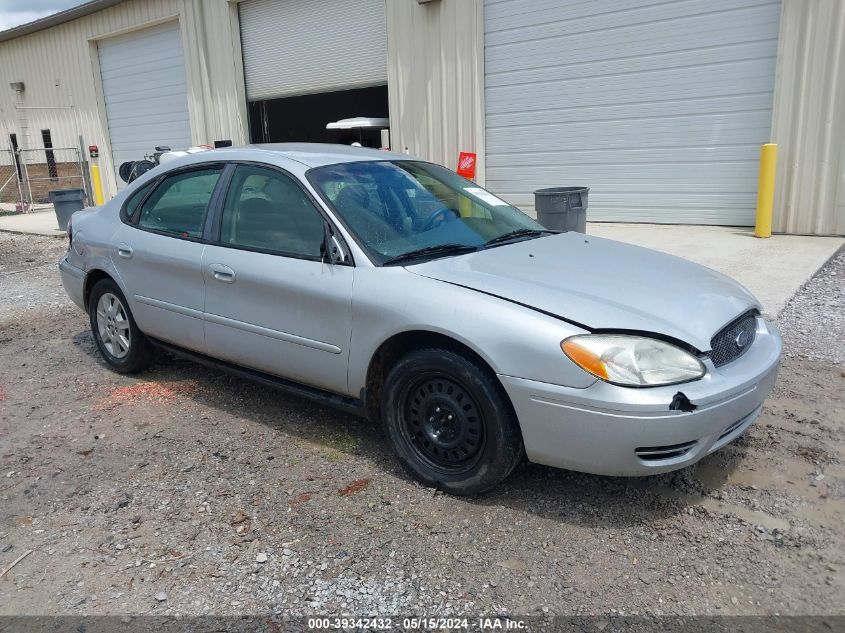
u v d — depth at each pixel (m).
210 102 15.73
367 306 3.41
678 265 3.83
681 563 2.81
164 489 3.48
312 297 3.62
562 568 2.79
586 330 2.94
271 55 14.59
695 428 2.88
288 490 3.43
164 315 4.52
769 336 3.55
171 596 2.69
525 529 3.05
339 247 3.59
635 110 10.12
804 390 4.45
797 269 7.14
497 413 3.07
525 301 3.10
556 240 4.13
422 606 2.60
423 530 3.07
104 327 5.14
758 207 8.80
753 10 8.91
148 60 17.08
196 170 4.48
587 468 2.97
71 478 3.63
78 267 5.22
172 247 4.39
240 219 4.11
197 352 4.46
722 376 3.03
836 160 8.57
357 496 3.36
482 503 3.27
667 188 10.09
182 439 4.04
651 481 3.42
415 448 3.45
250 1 14.55
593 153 10.65
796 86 8.64
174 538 3.07
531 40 10.85
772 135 8.94
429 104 12.14
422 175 4.42
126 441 4.04
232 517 3.21
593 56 10.32
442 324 3.15
